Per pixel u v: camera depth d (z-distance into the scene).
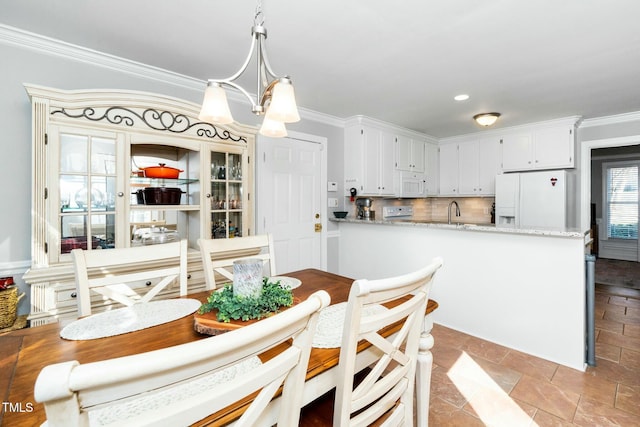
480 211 4.90
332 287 1.69
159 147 2.44
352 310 0.77
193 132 2.32
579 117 3.74
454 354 2.35
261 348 0.56
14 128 1.92
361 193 3.82
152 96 2.10
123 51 2.14
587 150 3.91
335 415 0.85
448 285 2.84
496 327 2.54
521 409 1.73
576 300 2.15
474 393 1.88
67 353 0.95
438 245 2.92
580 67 2.40
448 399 1.83
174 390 0.75
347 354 0.80
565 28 1.86
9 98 1.90
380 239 3.43
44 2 1.60
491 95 3.02
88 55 2.13
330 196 3.83
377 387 0.96
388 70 2.45
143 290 2.08
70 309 1.84
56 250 1.79
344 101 3.20
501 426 1.60
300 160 3.49
